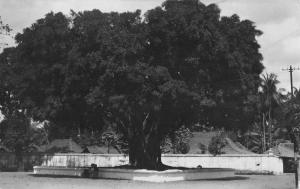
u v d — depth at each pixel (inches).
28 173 1792.6
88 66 1272.1
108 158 2089.1
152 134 1480.1
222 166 2032.5
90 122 1534.2
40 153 2132.1
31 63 1397.6
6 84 1553.9
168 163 2057.1
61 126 1574.8
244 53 1374.3
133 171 1364.4
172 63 1279.5
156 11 1279.5
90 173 1518.2
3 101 1792.6
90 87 1304.1
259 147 3425.2
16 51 1475.1
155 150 1488.7
